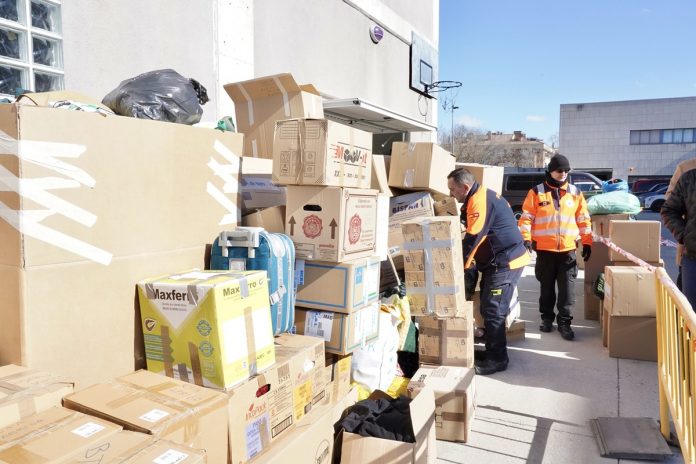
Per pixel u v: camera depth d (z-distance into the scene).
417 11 12.06
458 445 3.37
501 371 4.60
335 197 2.86
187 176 2.65
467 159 50.50
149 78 2.99
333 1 8.59
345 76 9.11
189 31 5.55
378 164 4.79
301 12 7.72
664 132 41.53
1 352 2.02
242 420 2.13
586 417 3.74
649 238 5.38
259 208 3.60
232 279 2.23
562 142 44.25
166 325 2.25
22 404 1.71
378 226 3.38
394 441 2.62
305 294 2.98
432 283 3.84
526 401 4.00
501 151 56.25
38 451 1.53
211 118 5.90
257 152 4.12
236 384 2.16
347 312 2.87
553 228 5.50
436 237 3.79
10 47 3.89
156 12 5.16
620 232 5.45
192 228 2.69
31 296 1.97
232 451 2.07
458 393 3.36
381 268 4.39
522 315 6.59
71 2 4.34
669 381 3.16
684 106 40.72
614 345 4.92
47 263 2.02
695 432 2.47
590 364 4.78
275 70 7.18
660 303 3.37
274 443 2.32
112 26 4.72
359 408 2.98
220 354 2.11
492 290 4.51
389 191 4.88
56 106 2.39
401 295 4.40
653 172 42.09
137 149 2.37
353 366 3.32
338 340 2.89
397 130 8.77
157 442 1.63
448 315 3.81
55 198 2.04
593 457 3.23
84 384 2.15
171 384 2.08
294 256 2.85
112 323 2.25
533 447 3.35
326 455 2.59
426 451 2.79
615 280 4.83
